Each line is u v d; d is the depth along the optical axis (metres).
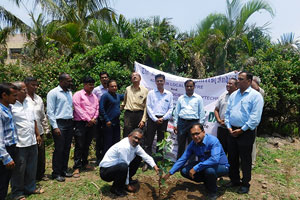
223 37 9.55
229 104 3.79
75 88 7.18
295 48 8.09
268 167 4.75
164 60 9.29
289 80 6.63
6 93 2.91
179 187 3.91
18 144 3.31
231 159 3.81
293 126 7.55
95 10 11.70
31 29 11.12
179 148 4.50
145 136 4.98
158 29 10.13
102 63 7.45
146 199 3.56
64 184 3.94
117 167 3.43
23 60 8.68
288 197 3.63
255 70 6.91
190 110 4.36
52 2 10.06
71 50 8.88
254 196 3.62
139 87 4.73
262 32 10.45
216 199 3.55
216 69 9.20
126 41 7.90
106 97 4.50
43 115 4.11
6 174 3.02
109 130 4.47
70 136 4.11
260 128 7.29
